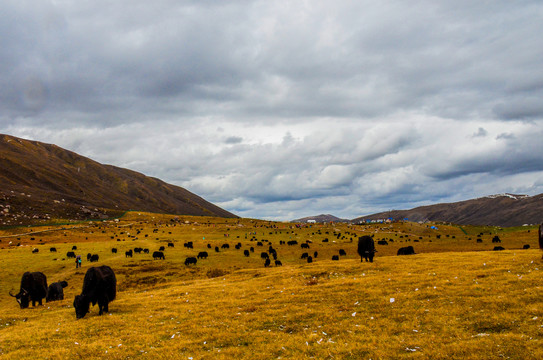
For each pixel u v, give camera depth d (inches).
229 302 879.7
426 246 3690.9
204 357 497.7
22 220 7381.9
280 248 3560.5
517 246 3390.7
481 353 404.2
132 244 3700.8
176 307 880.3
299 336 557.6
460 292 697.6
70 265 2379.4
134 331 677.9
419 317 581.0
